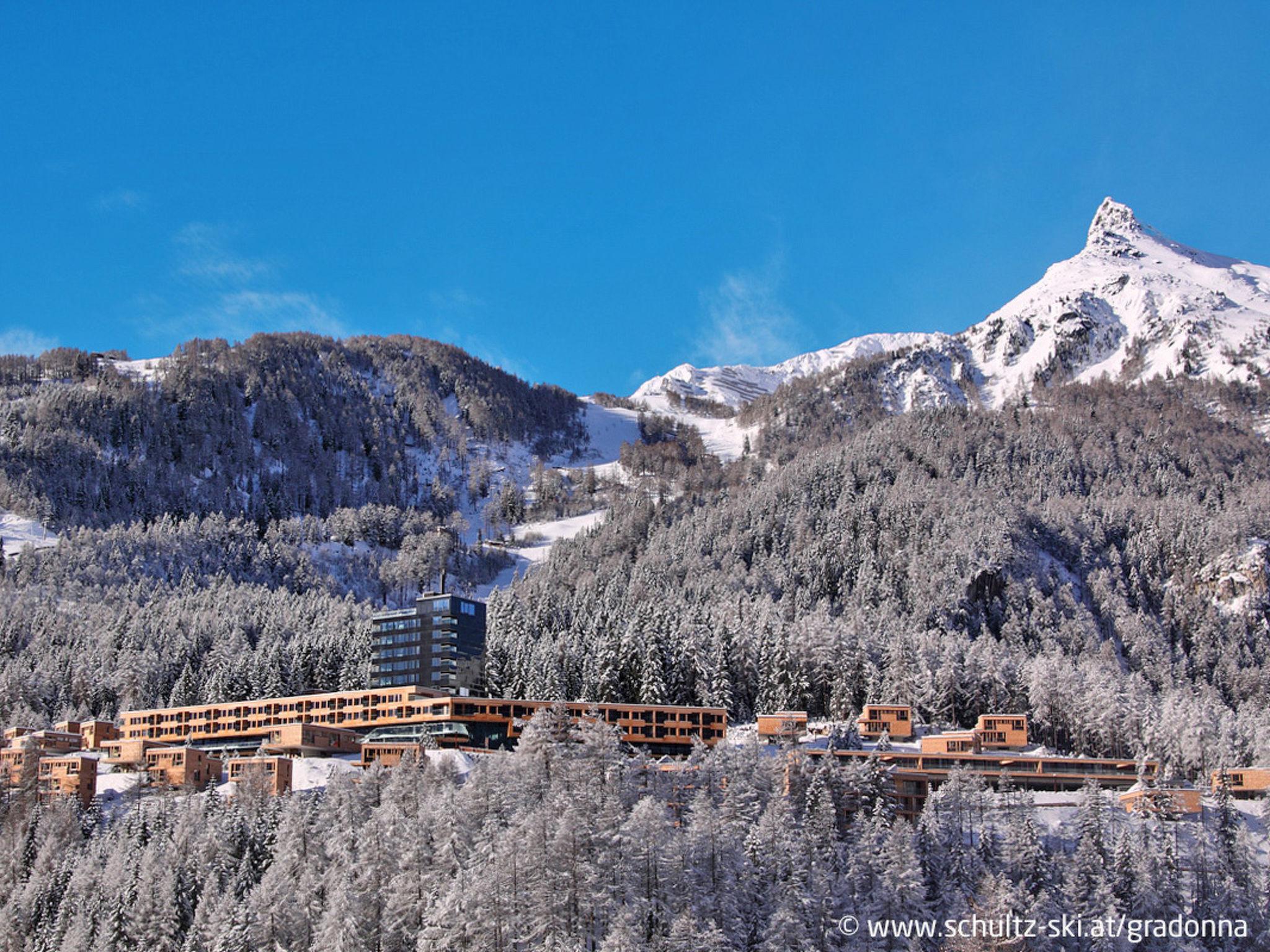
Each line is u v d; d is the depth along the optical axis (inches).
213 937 5285.4
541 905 4943.4
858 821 5989.2
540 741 6186.0
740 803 5969.5
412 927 5255.9
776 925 5054.1
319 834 6048.2
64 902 5757.9
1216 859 6107.3
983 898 5403.5
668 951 4783.5
